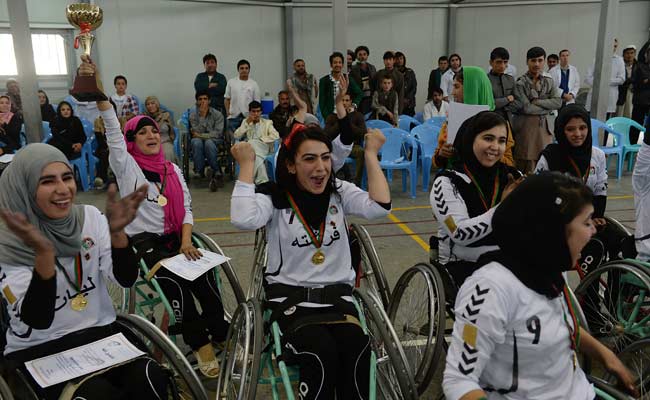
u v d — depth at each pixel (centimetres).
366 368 200
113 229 193
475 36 1087
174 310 273
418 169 814
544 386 148
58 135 685
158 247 295
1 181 189
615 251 299
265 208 226
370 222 553
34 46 848
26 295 179
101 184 710
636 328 265
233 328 228
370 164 241
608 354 168
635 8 1069
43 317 181
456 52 1097
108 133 285
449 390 141
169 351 204
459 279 248
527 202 139
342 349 202
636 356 226
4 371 193
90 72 276
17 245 188
